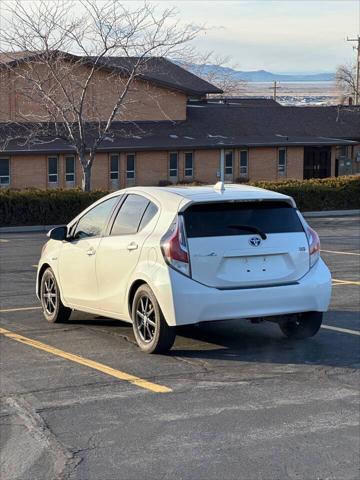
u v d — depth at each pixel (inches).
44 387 379.9
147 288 419.8
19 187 1640.0
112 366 407.2
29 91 1562.5
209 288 410.3
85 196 1165.7
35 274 656.4
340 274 640.4
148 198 436.1
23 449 324.2
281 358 419.5
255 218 422.3
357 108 2358.5
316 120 2207.2
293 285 421.4
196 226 414.0
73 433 335.6
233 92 3681.1
